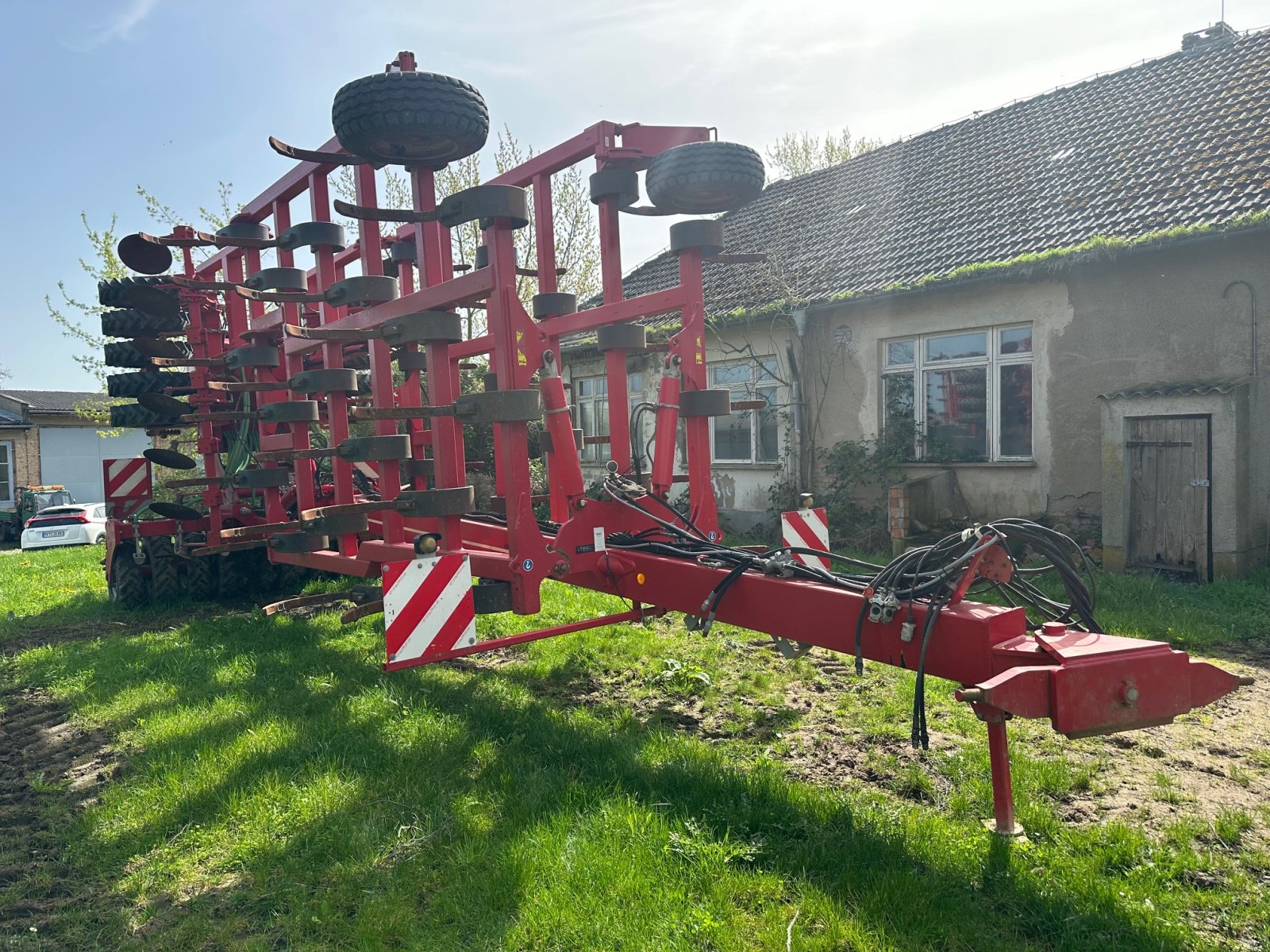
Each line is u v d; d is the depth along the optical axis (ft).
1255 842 10.18
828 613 11.31
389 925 8.95
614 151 16.83
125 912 9.62
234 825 11.50
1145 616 20.12
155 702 17.10
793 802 11.18
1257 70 33.45
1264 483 25.08
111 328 25.82
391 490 17.56
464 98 13.88
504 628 21.38
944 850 9.87
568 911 8.89
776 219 49.01
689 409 15.88
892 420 35.83
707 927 8.53
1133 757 12.76
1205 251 26.11
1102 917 8.50
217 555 27.91
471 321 49.78
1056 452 30.09
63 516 68.44
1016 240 31.68
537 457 40.34
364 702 16.07
